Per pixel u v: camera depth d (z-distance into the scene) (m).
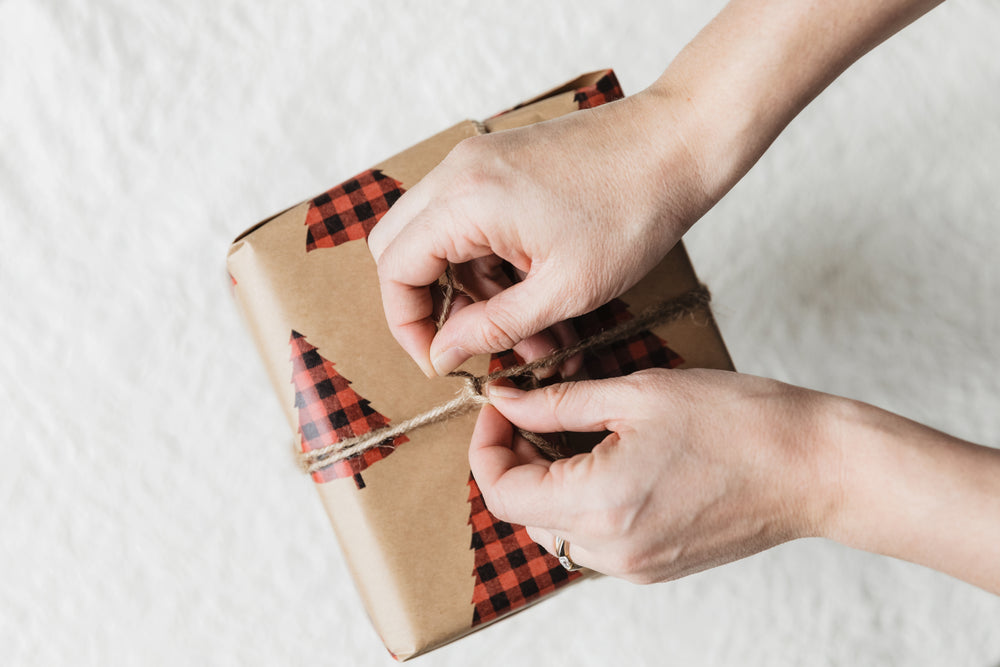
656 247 0.55
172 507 0.76
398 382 0.58
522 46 0.79
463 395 0.57
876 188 0.79
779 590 0.77
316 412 0.57
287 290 0.58
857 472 0.52
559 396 0.54
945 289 0.78
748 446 0.52
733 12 0.54
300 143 0.78
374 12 0.78
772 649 0.76
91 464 0.76
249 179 0.77
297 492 0.76
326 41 0.78
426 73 0.79
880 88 0.80
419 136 0.78
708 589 0.77
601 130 0.55
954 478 0.51
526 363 0.57
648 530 0.52
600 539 0.52
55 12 0.76
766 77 0.53
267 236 0.59
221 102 0.78
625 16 0.80
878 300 0.78
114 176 0.77
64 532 0.76
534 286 0.54
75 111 0.77
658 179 0.54
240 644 0.76
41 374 0.76
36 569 0.76
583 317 0.59
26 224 0.77
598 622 0.76
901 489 0.52
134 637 0.76
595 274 0.54
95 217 0.77
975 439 0.77
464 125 0.60
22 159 0.77
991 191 0.79
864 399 0.78
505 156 0.54
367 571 0.57
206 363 0.77
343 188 0.59
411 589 0.57
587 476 0.52
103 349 0.76
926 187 0.79
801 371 0.78
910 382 0.78
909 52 0.80
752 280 0.79
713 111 0.54
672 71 0.55
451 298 0.57
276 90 0.78
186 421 0.76
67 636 0.76
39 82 0.77
